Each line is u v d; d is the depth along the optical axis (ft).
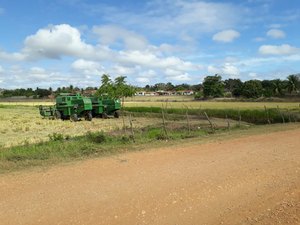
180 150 43.68
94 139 52.70
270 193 25.30
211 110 159.02
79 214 20.75
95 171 31.71
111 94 151.53
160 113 161.27
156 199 23.59
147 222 19.65
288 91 380.78
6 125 103.09
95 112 134.10
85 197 23.89
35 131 86.12
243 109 163.12
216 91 402.93
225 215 20.95
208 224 19.56
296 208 22.15
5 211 21.18
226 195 24.72
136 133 67.67
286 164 34.73
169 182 27.84
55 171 31.81
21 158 38.58
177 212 21.27
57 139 58.80
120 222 19.61
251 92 378.12
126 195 24.40
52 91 467.52
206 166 33.76
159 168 32.89
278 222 19.88
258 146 46.44
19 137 73.26
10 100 412.77
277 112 128.88
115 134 64.28
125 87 156.66
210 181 28.19
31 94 493.36
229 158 37.86
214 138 55.83
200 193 25.03
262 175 30.25
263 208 22.22
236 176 29.81
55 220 19.83
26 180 28.48
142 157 38.83
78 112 122.62
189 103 267.39
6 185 26.99
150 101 325.42
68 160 37.63
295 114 125.18
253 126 84.89
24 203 22.63
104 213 20.95
